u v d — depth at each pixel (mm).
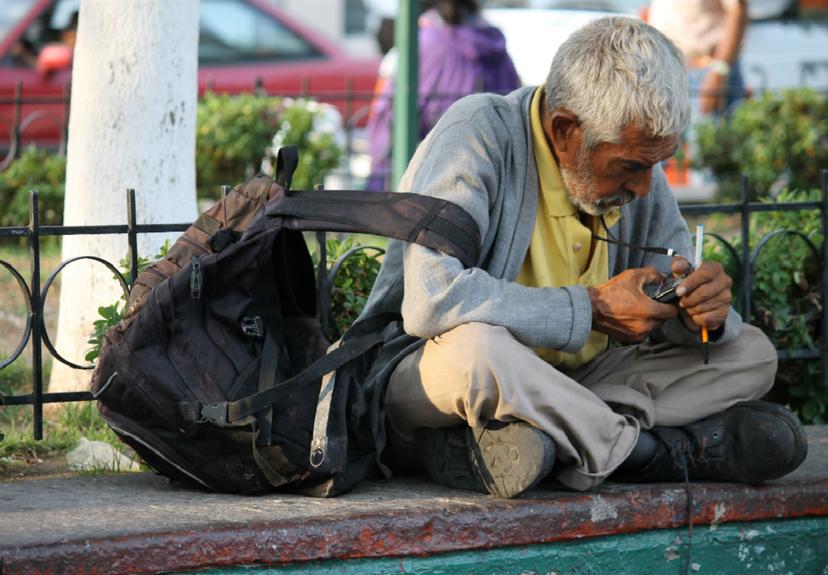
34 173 19359
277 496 7816
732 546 8141
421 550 7387
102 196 11734
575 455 7480
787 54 30016
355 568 7320
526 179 7973
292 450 7605
